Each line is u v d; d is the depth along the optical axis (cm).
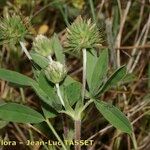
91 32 17
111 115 16
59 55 18
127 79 21
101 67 17
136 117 25
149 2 28
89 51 18
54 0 30
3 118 17
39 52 18
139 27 28
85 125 24
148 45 25
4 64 29
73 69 28
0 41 18
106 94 25
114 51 25
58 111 17
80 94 17
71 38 17
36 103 26
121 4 28
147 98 24
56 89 17
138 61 27
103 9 30
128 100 25
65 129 20
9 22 18
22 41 18
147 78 25
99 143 24
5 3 30
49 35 30
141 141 24
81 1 30
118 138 23
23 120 17
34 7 30
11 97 26
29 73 29
